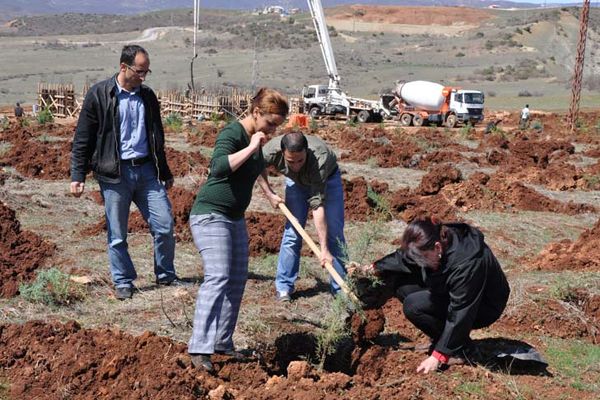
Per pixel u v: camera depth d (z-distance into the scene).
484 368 6.00
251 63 96.75
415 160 18.14
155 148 7.42
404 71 90.88
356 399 5.44
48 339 5.95
